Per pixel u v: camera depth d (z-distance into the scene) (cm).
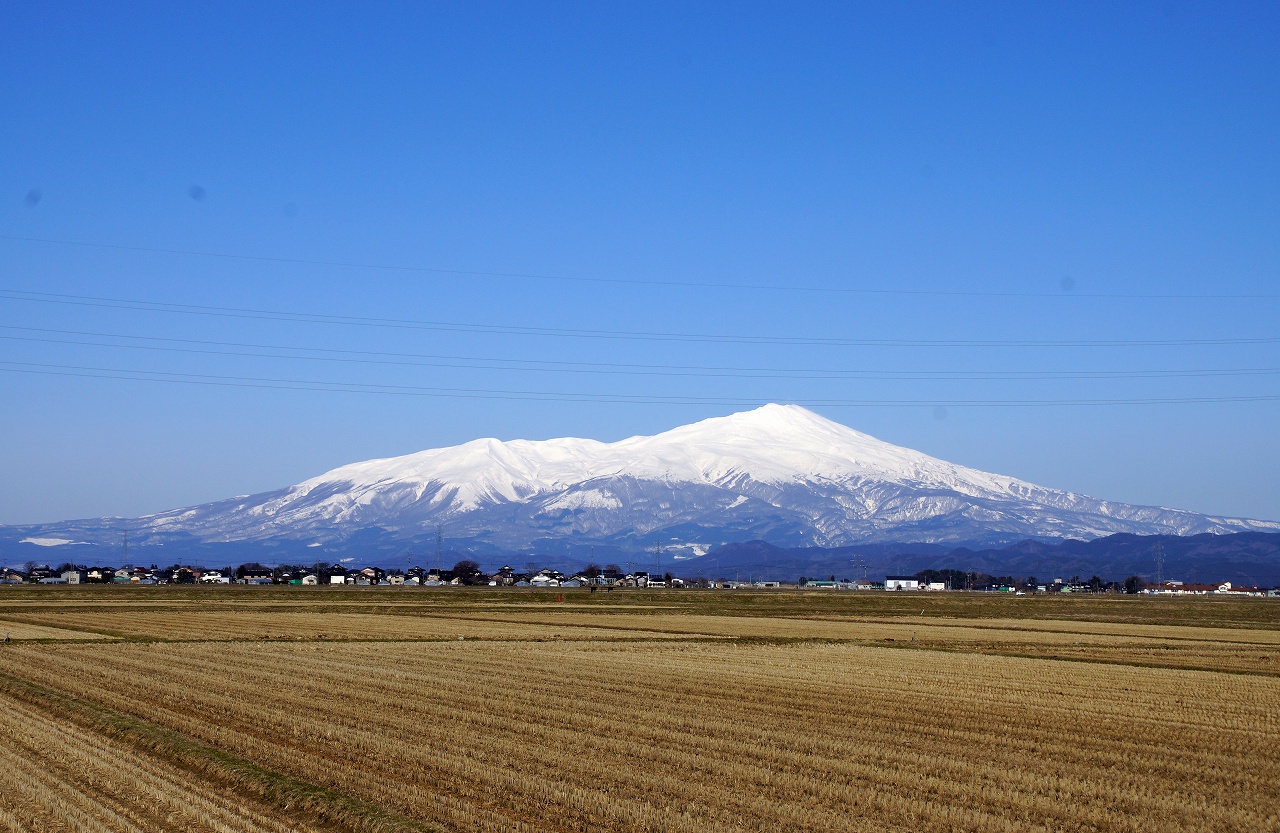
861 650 7769
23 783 2817
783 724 3919
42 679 5181
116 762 3098
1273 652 8356
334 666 5916
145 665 5903
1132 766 3272
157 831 2430
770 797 2734
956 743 3591
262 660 6262
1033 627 11544
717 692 4881
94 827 2411
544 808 2605
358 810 2528
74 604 13900
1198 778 3136
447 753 3209
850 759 3244
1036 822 2578
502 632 9581
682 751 3309
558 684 5122
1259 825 2592
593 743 3422
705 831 2397
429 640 8338
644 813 2530
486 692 4762
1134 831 2523
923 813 2609
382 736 3491
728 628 10638
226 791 2809
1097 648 8531
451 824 2453
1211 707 4662
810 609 15938
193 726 3688
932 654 7412
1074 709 4500
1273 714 4478
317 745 3381
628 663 6338
